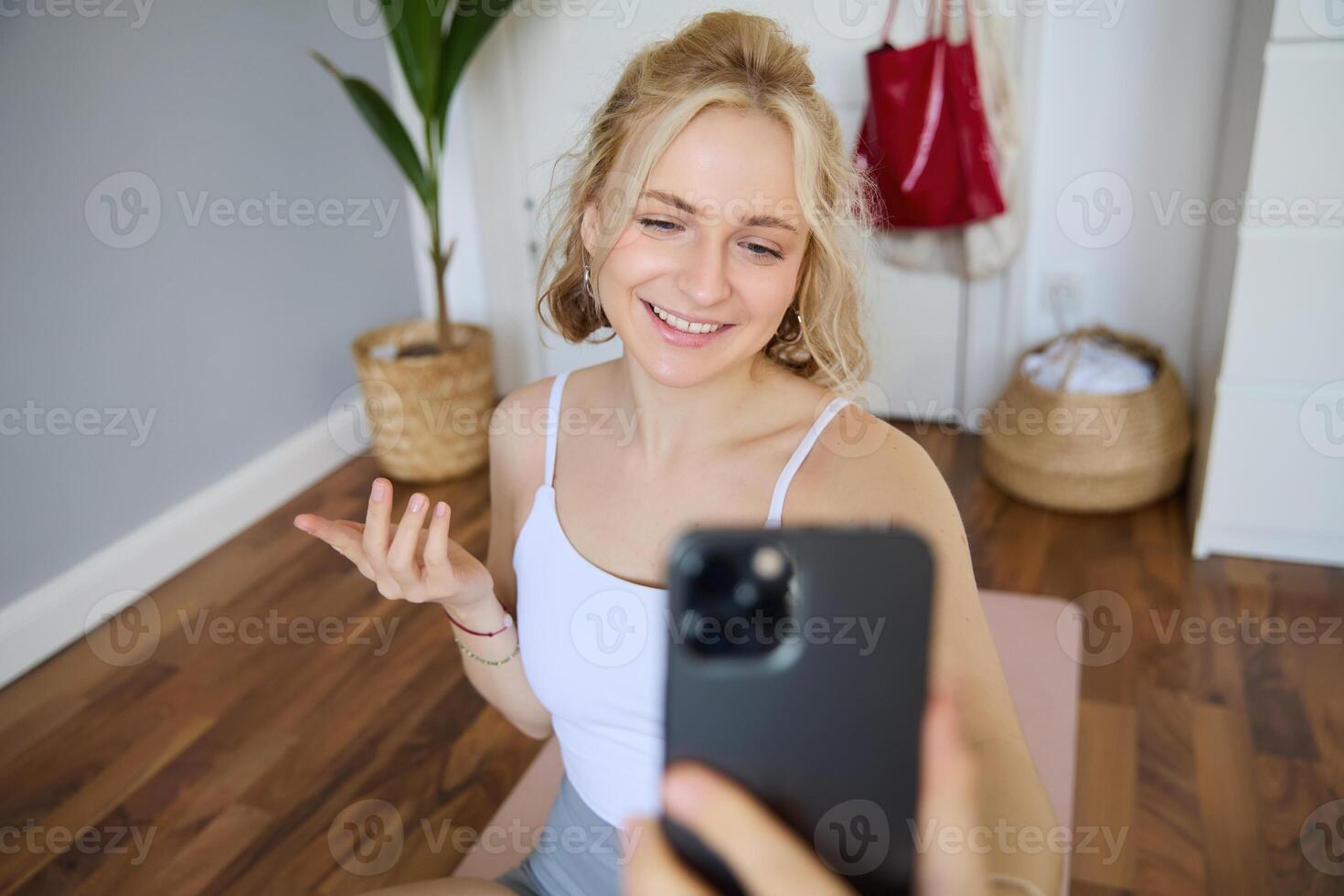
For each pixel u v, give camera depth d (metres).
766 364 0.97
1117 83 2.44
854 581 0.44
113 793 1.75
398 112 2.97
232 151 2.43
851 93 2.60
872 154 2.50
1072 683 1.86
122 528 2.28
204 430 2.46
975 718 0.73
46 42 1.98
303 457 2.75
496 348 3.18
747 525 0.90
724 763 0.45
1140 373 2.44
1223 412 2.16
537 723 1.13
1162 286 2.57
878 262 2.58
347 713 1.92
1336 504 2.16
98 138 2.10
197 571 2.40
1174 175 2.47
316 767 1.79
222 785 1.76
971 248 2.57
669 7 2.66
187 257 2.35
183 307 2.36
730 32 0.82
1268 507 2.20
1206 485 2.22
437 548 0.86
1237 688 1.88
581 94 2.81
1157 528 2.39
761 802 0.45
